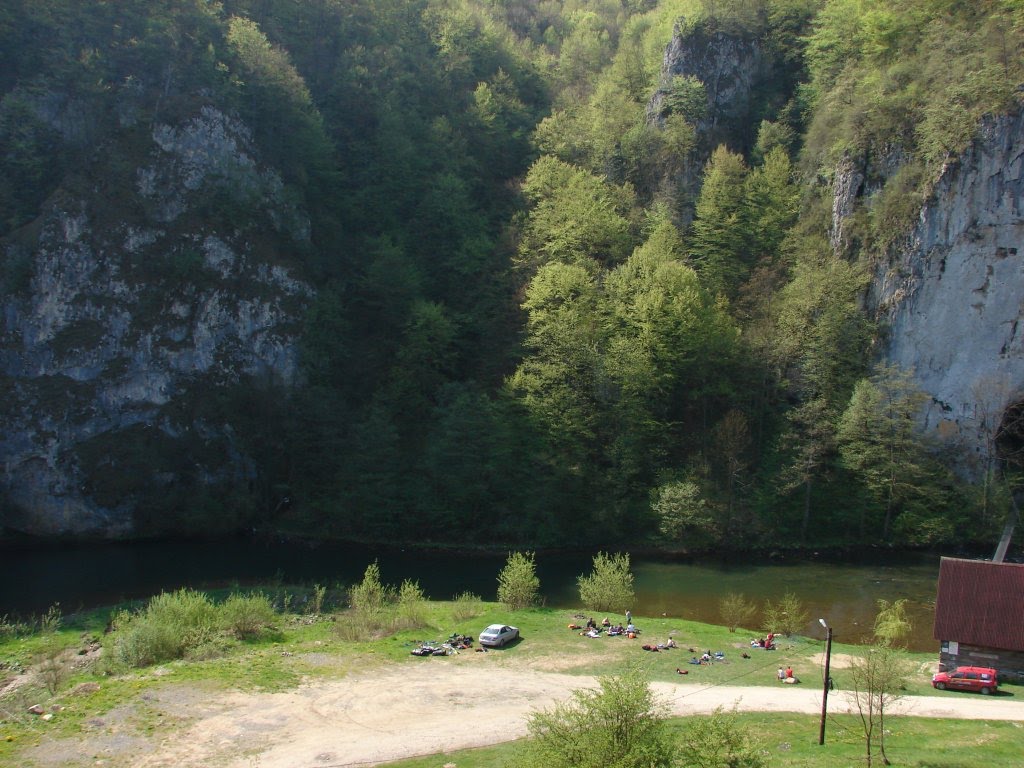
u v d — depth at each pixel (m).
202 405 85.88
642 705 21.50
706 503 74.50
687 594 58.28
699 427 83.00
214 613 47.09
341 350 93.94
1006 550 69.75
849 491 75.56
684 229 101.19
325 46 121.06
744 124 113.19
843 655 42.31
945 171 80.69
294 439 85.31
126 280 84.38
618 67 128.38
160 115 90.44
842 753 28.00
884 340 82.44
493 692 36.34
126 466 80.62
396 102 114.56
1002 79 79.88
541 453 78.50
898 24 95.12
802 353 81.62
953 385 79.12
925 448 77.06
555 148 116.12
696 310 82.19
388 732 32.06
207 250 89.00
